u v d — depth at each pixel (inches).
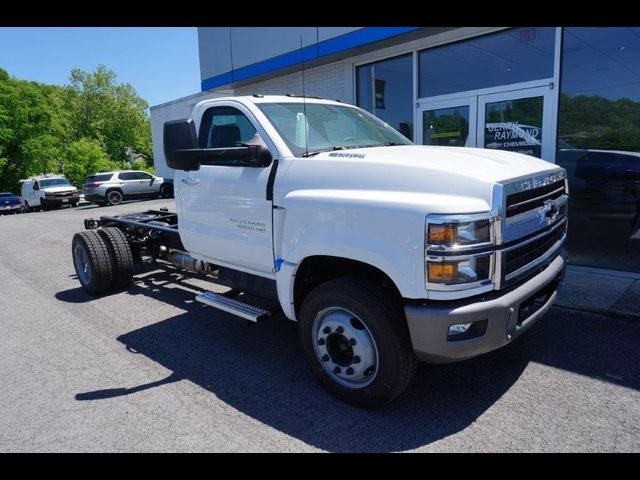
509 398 130.9
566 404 126.9
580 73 255.8
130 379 150.4
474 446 111.2
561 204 141.1
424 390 136.8
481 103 299.4
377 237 113.8
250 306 154.3
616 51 242.8
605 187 252.4
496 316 109.4
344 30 337.7
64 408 134.1
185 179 177.2
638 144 241.1
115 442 117.4
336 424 121.7
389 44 327.0
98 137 2338.8
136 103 2506.2
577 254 263.4
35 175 1656.0
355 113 181.2
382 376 118.7
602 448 108.8
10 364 165.3
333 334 128.3
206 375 151.4
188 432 120.4
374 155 130.4
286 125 151.4
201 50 487.2
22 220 791.7
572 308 191.9
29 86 1624.0
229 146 162.1
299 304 144.6
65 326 201.6
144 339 183.5
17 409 134.6
